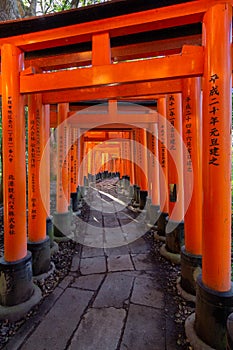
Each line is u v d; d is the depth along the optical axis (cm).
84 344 195
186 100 270
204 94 184
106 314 231
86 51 257
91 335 204
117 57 264
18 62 229
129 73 195
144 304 247
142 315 230
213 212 180
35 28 212
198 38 233
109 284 288
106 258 368
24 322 221
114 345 194
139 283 290
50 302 251
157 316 228
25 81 226
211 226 182
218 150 177
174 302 251
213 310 180
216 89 175
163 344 194
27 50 234
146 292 270
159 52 255
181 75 187
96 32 204
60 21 203
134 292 270
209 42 177
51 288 280
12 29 214
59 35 212
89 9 189
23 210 243
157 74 190
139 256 375
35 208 303
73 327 214
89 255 380
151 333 206
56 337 202
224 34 174
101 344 195
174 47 243
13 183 233
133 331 209
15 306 230
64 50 258
